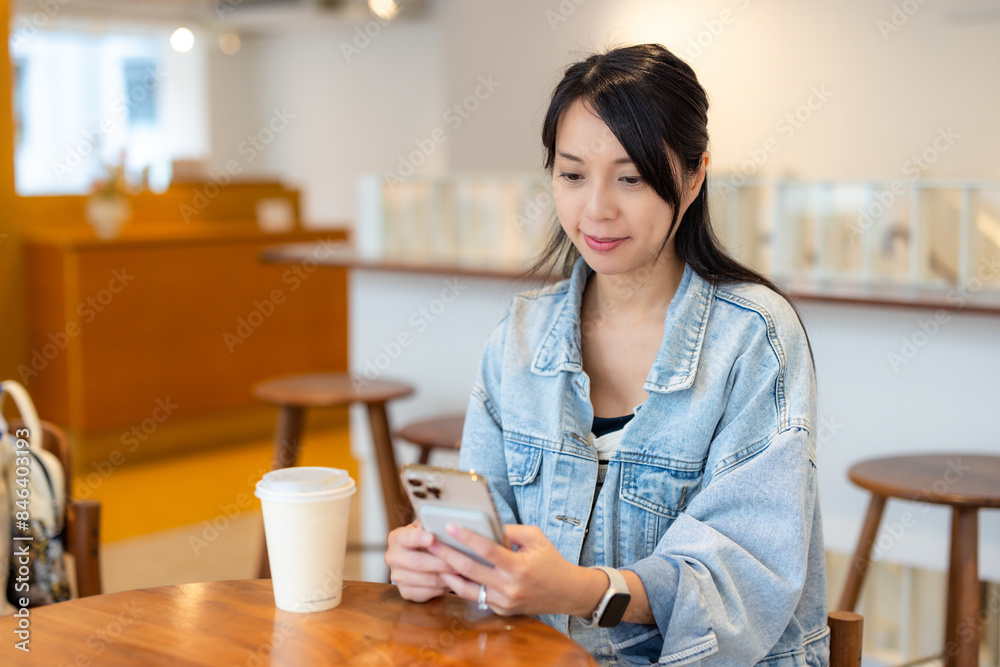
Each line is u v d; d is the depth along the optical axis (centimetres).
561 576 100
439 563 105
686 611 104
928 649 254
